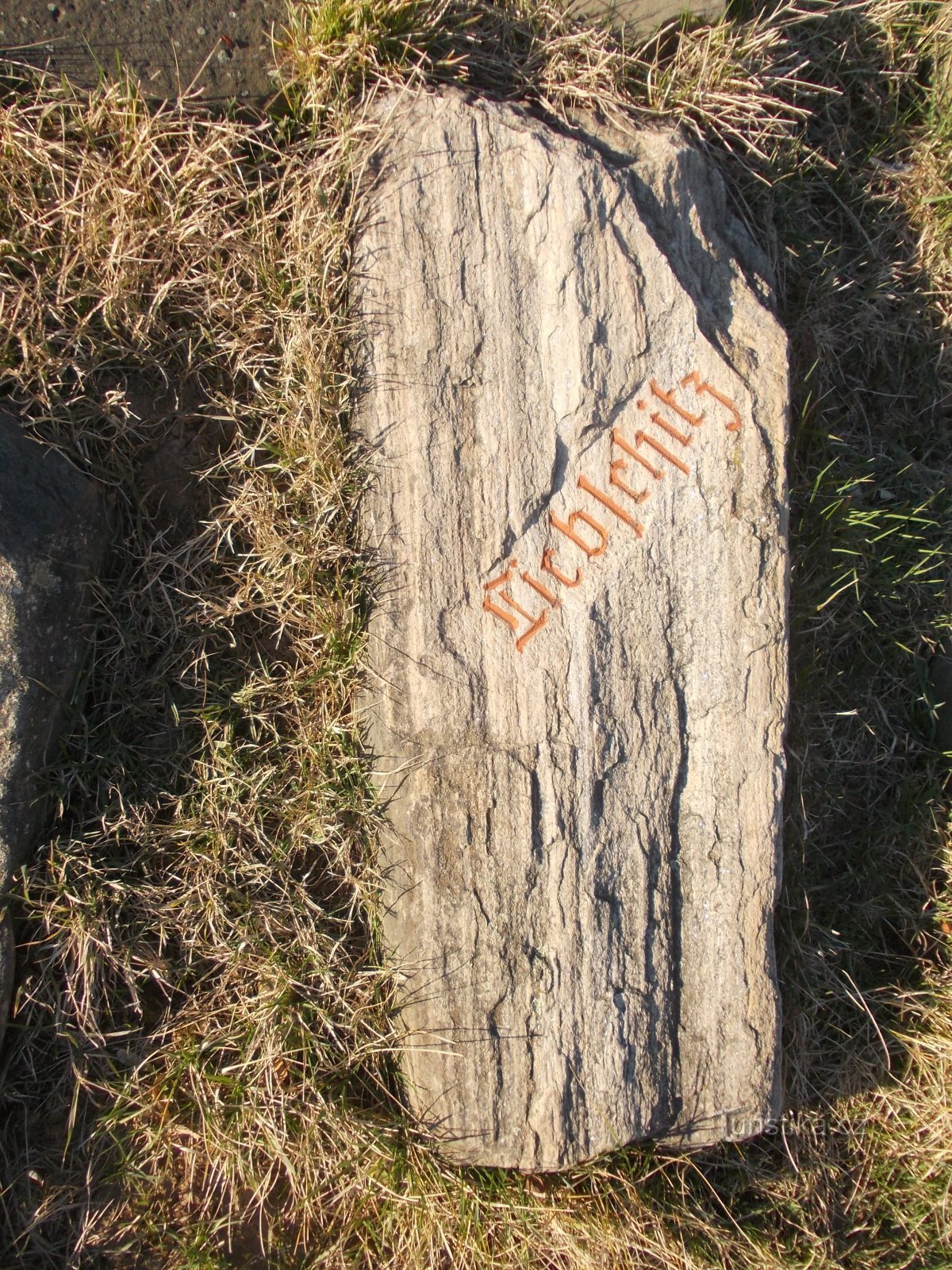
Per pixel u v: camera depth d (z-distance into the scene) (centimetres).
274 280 132
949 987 143
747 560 130
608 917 127
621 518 129
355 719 132
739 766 130
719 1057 129
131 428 132
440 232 129
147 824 130
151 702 132
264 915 131
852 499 144
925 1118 141
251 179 134
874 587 146
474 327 128
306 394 131
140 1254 129
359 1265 131
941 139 150
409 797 127
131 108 130
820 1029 142
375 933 131
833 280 145
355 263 130
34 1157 127
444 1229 129
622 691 128
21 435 127
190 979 131
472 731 127
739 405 131
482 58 136
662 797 129
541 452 128
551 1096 125
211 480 134
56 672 125
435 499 128
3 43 130
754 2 145
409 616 128
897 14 149
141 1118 129
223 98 133
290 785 133
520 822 126
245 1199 131
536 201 129
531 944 126
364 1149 128
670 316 130
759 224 143
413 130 130
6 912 123
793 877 139
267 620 135
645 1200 133
